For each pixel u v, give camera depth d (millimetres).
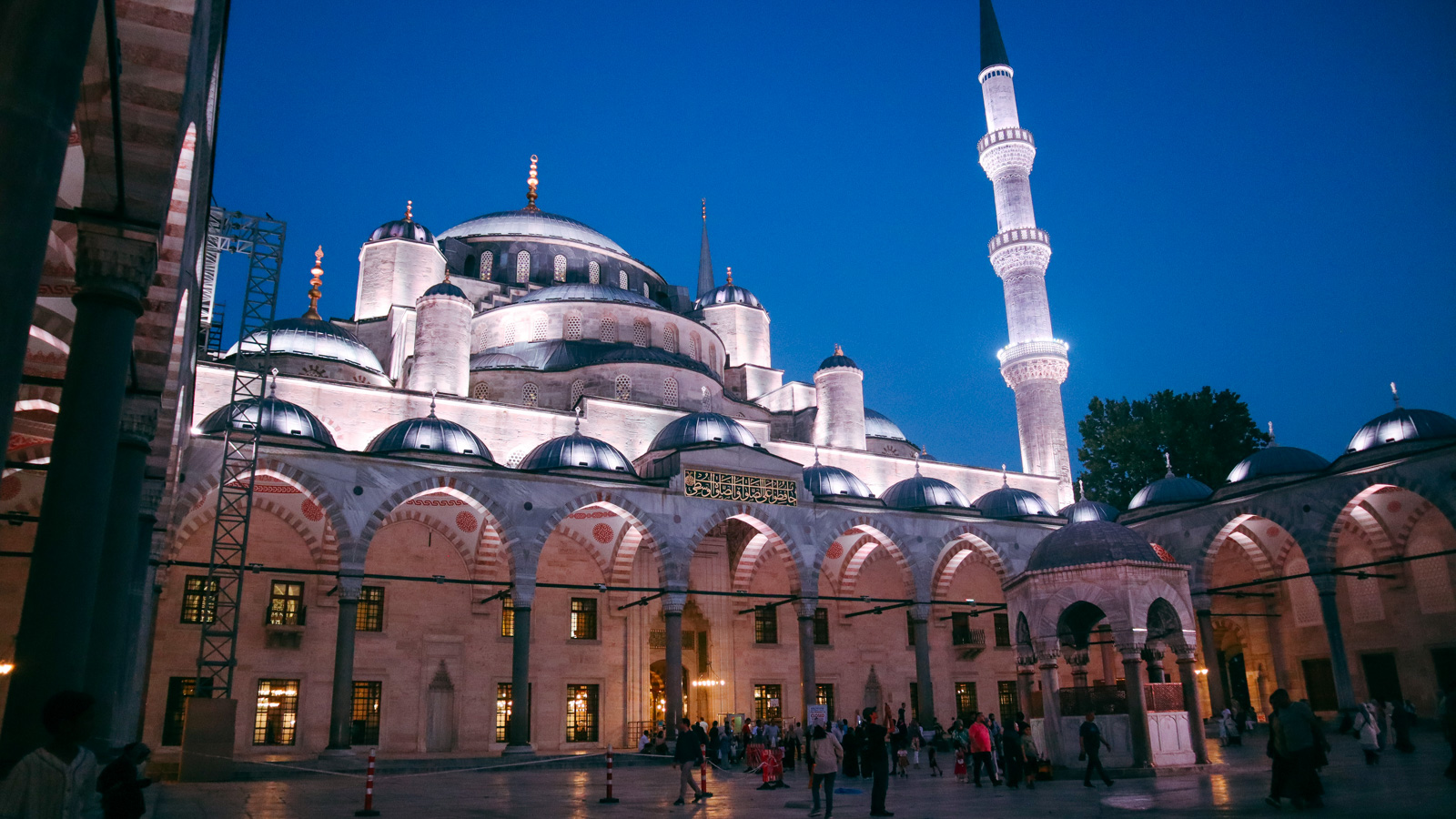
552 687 39531
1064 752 22156
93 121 10922
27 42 6387
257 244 34875
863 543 45594
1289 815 13148
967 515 44438
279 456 31453
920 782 24625
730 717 40688
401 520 38750
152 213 11742
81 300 11422
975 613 47000
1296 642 44656
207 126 15367
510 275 58094
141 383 16266
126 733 22922
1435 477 34281
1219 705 40312
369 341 48906
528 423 42000
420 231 52375
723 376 55781
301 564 36688
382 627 37500
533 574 34094
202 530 35312
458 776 27688
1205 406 63031
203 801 19297
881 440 55406
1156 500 46000
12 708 10219
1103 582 21969
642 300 51469
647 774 28266
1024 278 58500
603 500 35969
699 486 37906
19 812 5660
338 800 19781
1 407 5922
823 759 15828
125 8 10430
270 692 35188
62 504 10734
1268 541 45750
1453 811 13023
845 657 45719
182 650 34125
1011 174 60812
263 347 40469
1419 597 39938
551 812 17391
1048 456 55500
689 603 43031
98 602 15562
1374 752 22719
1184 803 15531
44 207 6355
